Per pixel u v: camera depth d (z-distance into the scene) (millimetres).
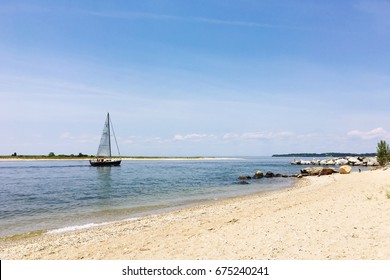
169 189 37844
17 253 12656
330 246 9594
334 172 59906
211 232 13242
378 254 8594
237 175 62688
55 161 172000
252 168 93938
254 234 11906
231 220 16219
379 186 28156
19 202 27969
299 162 126625
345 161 108188
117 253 11320
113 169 88812
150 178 55188
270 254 9375
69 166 109125
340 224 12336
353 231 11094
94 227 17938
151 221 18641
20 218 21016
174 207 24609
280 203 22000
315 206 17766
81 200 29000
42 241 14945
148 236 14000
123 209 24000
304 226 12484
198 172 73562
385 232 10648
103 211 23250
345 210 15477
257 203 23812
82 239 14797
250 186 41469
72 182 47562
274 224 13453
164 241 12516
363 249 9086
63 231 17156
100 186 41375
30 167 101250
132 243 12773
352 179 40812
